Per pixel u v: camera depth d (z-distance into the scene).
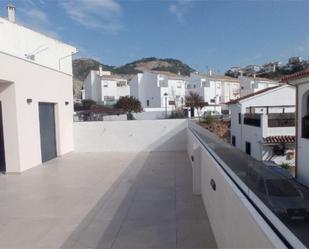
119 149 16.61
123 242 4.98
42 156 13.20
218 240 4.59
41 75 12.84
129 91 58.41
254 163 4.02
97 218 6.17
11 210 6.88
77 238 5.21
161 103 52.22
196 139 9.12
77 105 50.81
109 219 6.09
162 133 16.47
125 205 6.97
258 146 16.53
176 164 12.19
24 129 11.41
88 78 59.25
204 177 6.60
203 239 4.98
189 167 11.45
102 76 56.81
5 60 10.23
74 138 16.66
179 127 16.42
